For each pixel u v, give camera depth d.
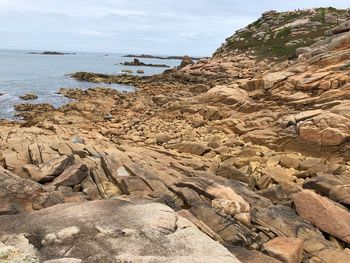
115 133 25.80
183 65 81.81
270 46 70.25
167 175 14.02
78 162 14.88
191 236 6.80
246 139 21.36
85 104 35.72
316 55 28.52
